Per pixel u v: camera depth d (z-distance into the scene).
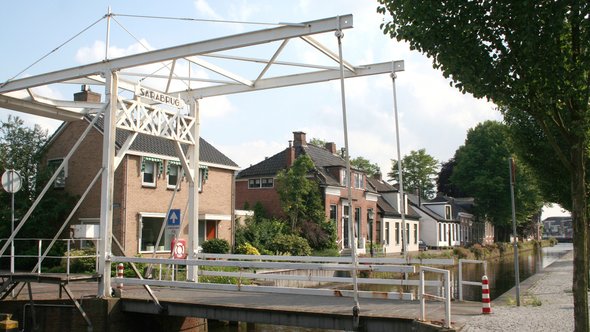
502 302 11.92
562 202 15.16
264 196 32.53
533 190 48.00
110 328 10.82
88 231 13.14
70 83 12.52
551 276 20.52
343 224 33.50
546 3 6.06
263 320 9.70
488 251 40.03
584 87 6.50
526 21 6.17
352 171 35.22
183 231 23.88
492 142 51.09
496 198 50.97
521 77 6.62
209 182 25.81
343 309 9.55
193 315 10.45
